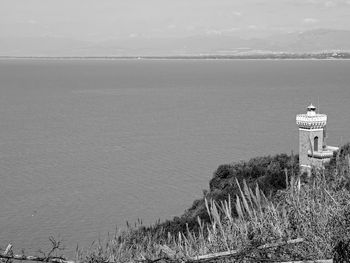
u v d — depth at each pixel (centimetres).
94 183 7638
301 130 6162
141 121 15050
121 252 795
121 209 6169
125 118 15762
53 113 17012
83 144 11294
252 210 834
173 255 696
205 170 8412
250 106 18200
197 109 17825
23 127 13988
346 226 681
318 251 657
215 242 747
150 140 11781
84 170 8650
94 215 5828
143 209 6150
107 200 6625
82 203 6481
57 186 7494
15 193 7075
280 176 2561
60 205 6372
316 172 914
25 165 9138
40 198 6769
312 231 687
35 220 5559
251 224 753
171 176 8038
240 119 15012
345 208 709
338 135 10831
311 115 6172
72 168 8825
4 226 5284
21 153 10288
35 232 4953
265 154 9725
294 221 735
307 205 757
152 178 7925
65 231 5009
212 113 16600
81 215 5847
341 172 905
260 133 12356
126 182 7700
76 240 4497
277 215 776
